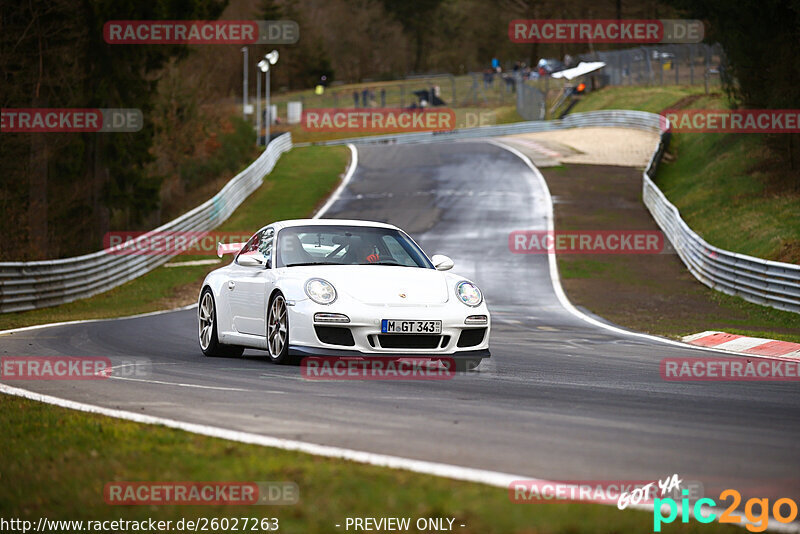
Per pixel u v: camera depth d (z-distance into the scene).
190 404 18.44
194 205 148.62
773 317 51.34
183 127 152.88
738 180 100.62
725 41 94.31
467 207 109.38
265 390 20.48
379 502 10.61
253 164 128.62
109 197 104.88
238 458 12.99
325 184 131.75
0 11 91.44
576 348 34.34
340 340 23.98
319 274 25.09
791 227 71.31
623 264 78.06
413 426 15.91
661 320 49.84
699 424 16.83
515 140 174.12
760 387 23.67
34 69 94.69
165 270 82.31
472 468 12.69
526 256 82.56
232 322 28.30
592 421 16.73
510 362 28.28
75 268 65.75
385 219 103.94
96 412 17.41
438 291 25.00
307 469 12.22
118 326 44.00
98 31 99.88
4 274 56.75
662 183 120.19
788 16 85.25
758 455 14.09
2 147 92.69
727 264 61.25
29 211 94.50
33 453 13.67
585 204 109.69
